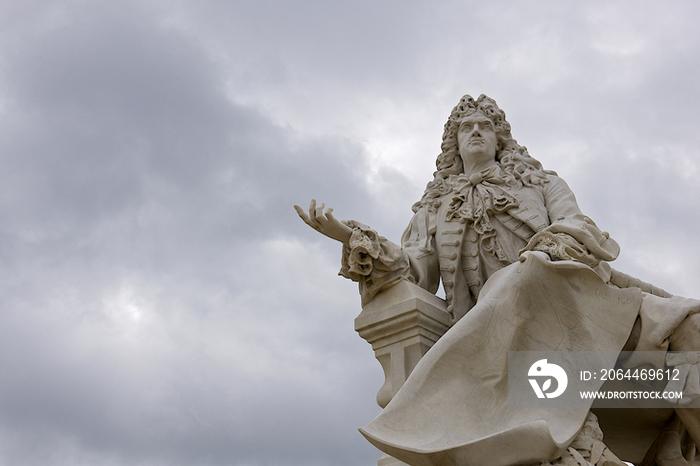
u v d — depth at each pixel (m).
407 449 3.88
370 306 5.20
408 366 4.95
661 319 4.30
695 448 4.76
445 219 5.68
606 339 4.28
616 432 4.79
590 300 4.33
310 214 4.99
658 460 4.56
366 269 5.09
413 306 4.97
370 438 4.02
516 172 5.71
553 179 5.73
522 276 4.31
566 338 4.25
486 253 5.49
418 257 5.55
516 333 4.23
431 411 4.12
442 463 3.86
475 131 5.91
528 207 5.46
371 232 5.07
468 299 5.48
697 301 4.34
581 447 3.98
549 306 4.29
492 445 3.74
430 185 6.03
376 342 5.15
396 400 4.18
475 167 5.92
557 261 4.29
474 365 4.23
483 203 5.58
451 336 4.28
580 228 4.59
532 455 3.71
